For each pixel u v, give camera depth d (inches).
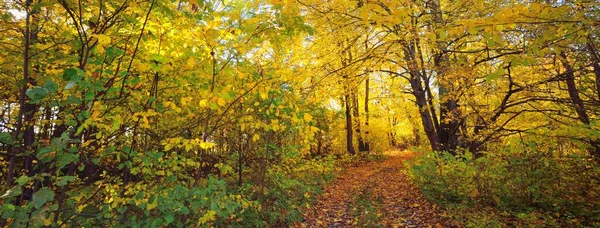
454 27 119.3
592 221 194.4
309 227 240.4
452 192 267.7
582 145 159.3
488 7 203.2
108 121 118.6
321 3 181.2
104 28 101.6
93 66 96.9
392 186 394.0
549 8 110.1
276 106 145.5
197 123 150.6
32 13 99.1
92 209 128.4
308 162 455.2
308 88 221.1
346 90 320.5
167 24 110.5
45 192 67.9
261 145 258.5
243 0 174.2
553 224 190.4
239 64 148.1
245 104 159.8
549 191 221.5
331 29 228.5
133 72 116.4
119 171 162.1
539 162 220.2
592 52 185.0
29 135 125.1
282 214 241.6
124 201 116.3
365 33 253.4
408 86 564.1
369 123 873.5
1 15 99.1
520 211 221.1
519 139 190.2
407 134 1161.4
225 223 202.2
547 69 231.9
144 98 124.5
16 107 139.3
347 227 239.3
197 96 130.3
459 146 335.6
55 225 94.2
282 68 142.9
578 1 125.4
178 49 123.3
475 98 293.1
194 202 101.4
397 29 241.1
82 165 110.2
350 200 325.7
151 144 148.9
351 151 790.5
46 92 63.2
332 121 693.3
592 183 214.1
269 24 117.4
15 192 71.0
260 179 268.8
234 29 114.3
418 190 327.9
